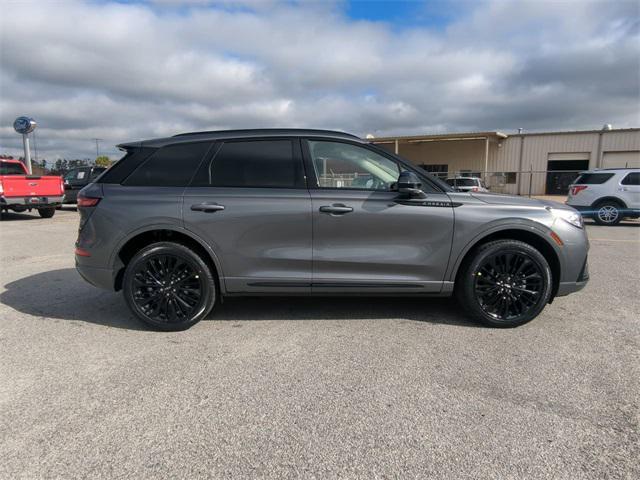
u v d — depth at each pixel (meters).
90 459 2.26
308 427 2.53
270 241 3.98
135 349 3.64
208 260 4.08
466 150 38.41
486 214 3.98
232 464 2.22
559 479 2.11
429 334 3.93
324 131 4.19
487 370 3.22
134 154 4.19
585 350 3.58
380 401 2.80
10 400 2.84
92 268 4.09
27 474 2.15
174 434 2.47
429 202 3.97
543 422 2.57
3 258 7.73
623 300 4.98
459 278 4.13
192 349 3.63
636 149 32.34
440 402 2.79
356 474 2.15
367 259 3.99
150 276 4.01
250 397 2.86
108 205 4.02
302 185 4.01
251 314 4.50
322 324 4.20
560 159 35.03
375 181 4.07
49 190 15.15
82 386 3.02
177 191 4.02
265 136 4.14
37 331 4.07
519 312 4.07
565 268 4.07
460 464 2.21
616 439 2.41
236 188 4.01
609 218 13.88
